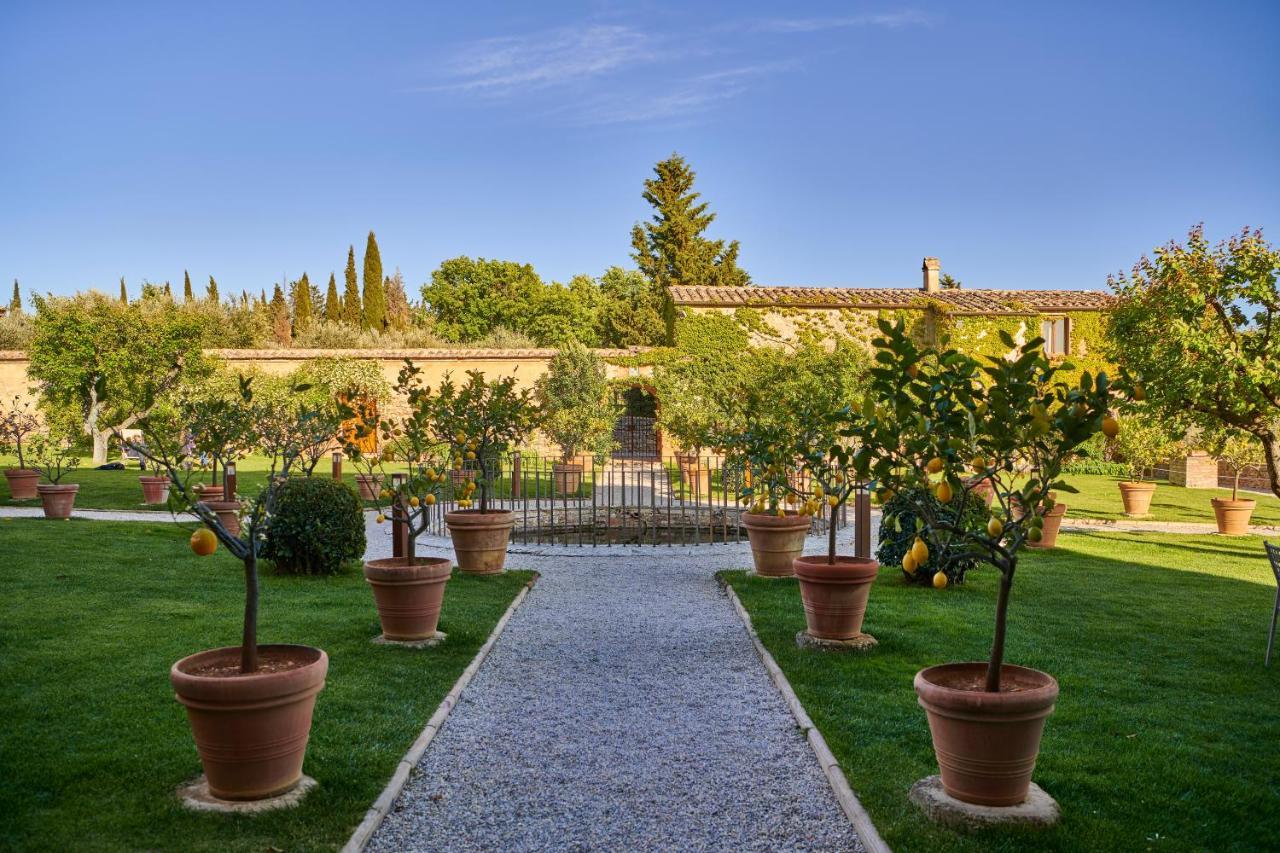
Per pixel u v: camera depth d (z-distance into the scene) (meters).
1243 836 3.27
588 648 6.31
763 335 25.12
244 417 10.59
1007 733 3.30
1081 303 24.75
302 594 7.54
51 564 8.33
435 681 5.26
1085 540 11.76
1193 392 9.83
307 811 3.38
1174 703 4.82
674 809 3.65
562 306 46.34
